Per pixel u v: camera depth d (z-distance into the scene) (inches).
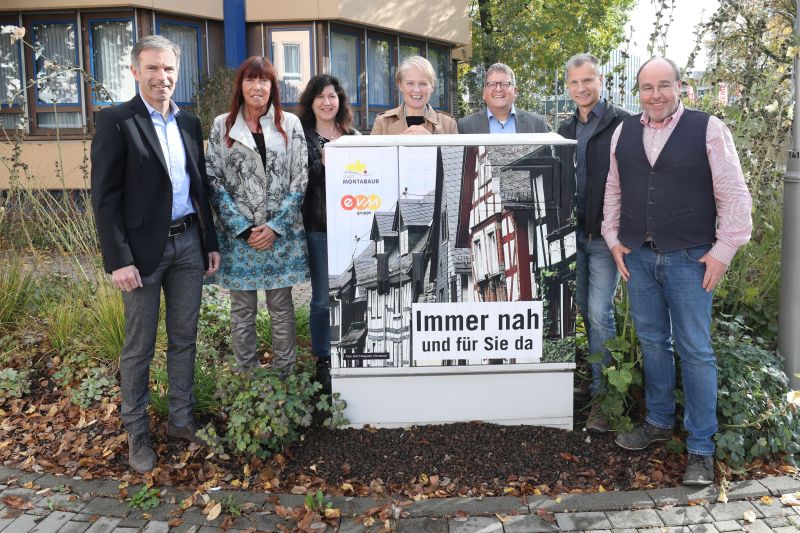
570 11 719.7
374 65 602.2
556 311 150.0
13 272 214.5
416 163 145.3
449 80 692.7
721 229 134.3
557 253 148.1
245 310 165.9
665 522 124.6
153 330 144.6
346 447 148.7
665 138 137.9
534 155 145.4
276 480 139.0
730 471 140.2
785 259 164.2
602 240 161.5
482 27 755.4
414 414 153.3
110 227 135.1
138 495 133.5
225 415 162.4
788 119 186.7
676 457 147.3
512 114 185.9
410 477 139.7
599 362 161.6
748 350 157.8
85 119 484.1
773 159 193.6
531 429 153.6
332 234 146.7
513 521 125.0
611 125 159.2
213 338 209.5
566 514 127.1
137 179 137.2
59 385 183.9
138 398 145.6
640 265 144.1
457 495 134.3
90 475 141.6
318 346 186.7
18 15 478.0
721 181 133.6
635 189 140.9
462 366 151.2
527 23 700.7
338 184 145.5
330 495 134.0
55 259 226.7
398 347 150.3
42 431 162.4
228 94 485.7
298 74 547.2
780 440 144.3
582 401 169.8
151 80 137.8
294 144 162.1
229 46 530.9
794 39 162.4
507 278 148.6
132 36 478.6
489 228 146.9
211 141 160.4
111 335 189.0
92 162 135.5
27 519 127.0
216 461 147.0
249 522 126.4
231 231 158.9
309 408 151.3
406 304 148.8
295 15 534.0
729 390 150.6
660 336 147.6
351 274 148.1
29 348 196.1
